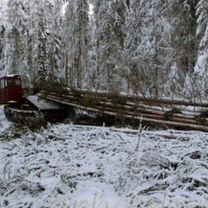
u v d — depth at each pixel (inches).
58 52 1724.9
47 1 1688.0
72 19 1494.8
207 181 218.2
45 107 679.1
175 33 889.5
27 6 1801.2
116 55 1032.8
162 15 901.2
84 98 568.4
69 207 202.2
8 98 838.5
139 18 957.2
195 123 397.4
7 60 1643.7
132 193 214.8
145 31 927.7
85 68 1453.0
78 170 277.9
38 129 486.9
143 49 863.1
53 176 267.4
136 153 281.6
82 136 425.4
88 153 337.4
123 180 237.6
